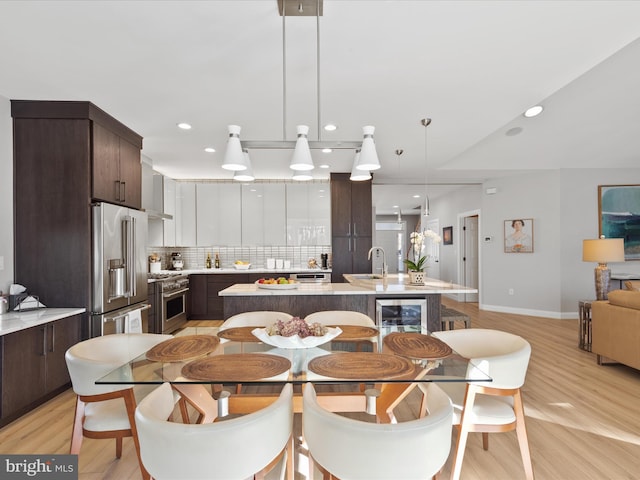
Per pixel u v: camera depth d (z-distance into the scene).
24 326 2.48
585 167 5.89
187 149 4.41
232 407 1.91
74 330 2.99
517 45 2.21
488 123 3.55
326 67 2.45
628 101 4.16
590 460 2.07
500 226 6.57
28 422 2.51
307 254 6.61
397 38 2.12
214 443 1.11
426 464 1.13
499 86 2.75
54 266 3.06
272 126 3.58
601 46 2.22
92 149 3.12
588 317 4.14
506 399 1.90
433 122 3.51
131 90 2.81
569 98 4.10
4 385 2.38
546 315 6.02
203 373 1.52
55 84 2.71
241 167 2.06
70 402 2.83
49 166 3.05
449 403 1.29
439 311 3.51
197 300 5.92
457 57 2.34
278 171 5.73
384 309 3.48
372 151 2.11
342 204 5.92
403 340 2.05
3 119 2.96
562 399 2.88
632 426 2.46
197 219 6.24
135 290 3.56
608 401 2.85
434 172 6.11
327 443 1.18
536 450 2.17
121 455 2.12
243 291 3.38
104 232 3.15
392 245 12.79
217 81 2.65
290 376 1.48
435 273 9.45
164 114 3.29
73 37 2.10
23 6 1.82
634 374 3.42
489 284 6.73
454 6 1.84
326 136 3.88
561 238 5.89
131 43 2.16
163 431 1.11
